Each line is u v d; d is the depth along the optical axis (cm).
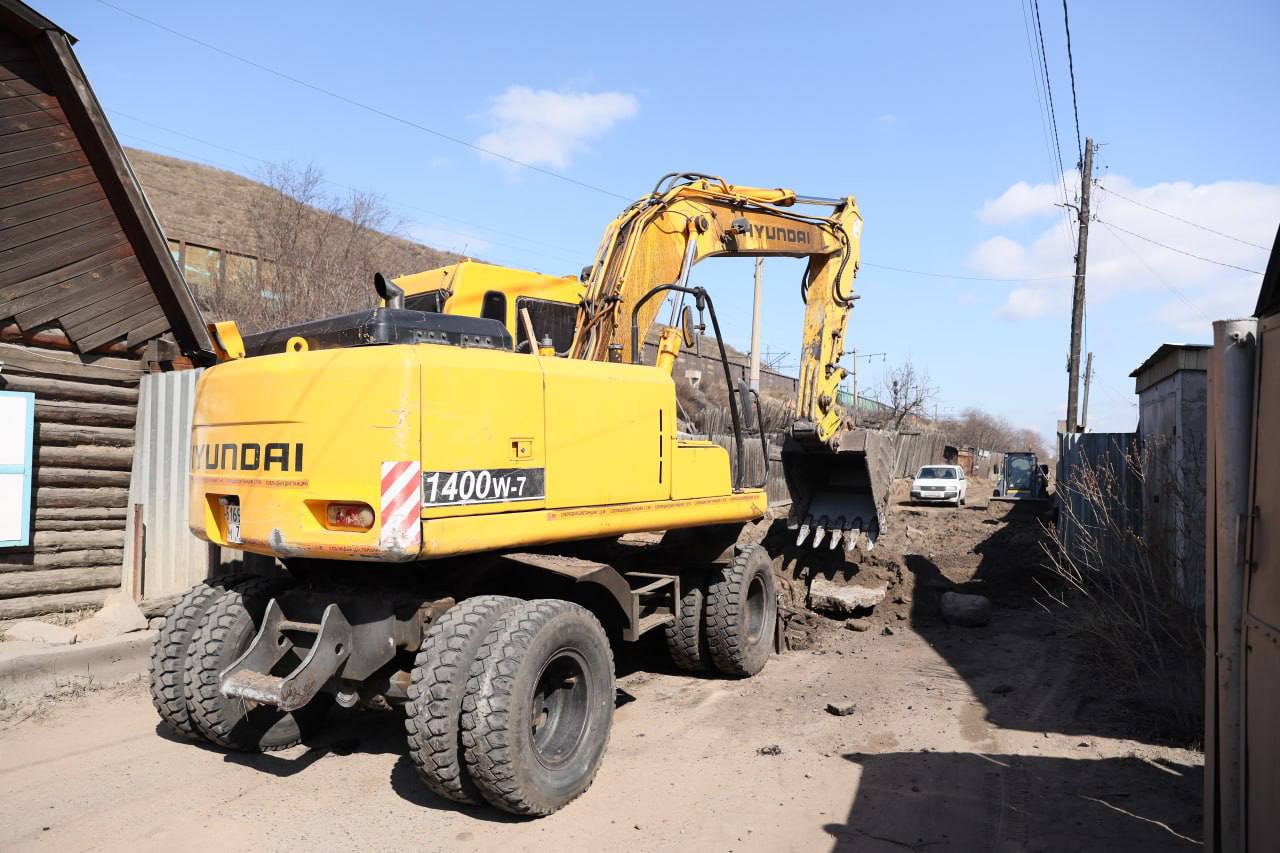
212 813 438
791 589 1005
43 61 757
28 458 743
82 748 527
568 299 694
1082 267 2377
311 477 447
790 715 611
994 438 7600
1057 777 487
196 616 525
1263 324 315
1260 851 289
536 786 431
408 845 405
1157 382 1106
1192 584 676
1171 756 518
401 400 426
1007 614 972
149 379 822
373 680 490
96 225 802
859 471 1067
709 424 1855
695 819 436
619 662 771
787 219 901
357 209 2577
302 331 532
